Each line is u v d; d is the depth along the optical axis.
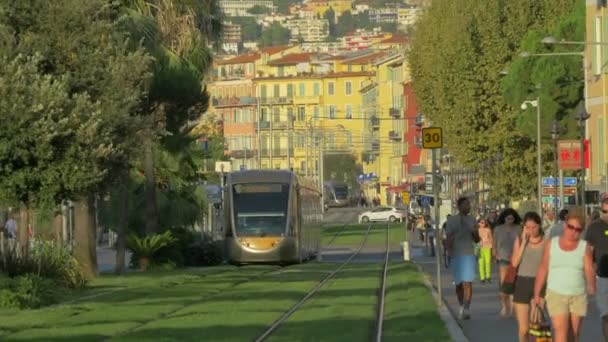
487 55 88.56
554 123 67.75
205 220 75.19
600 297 23.52
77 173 35.97
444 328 27.50
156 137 42.03
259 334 27.28
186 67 55.62
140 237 59.44
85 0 37.50
